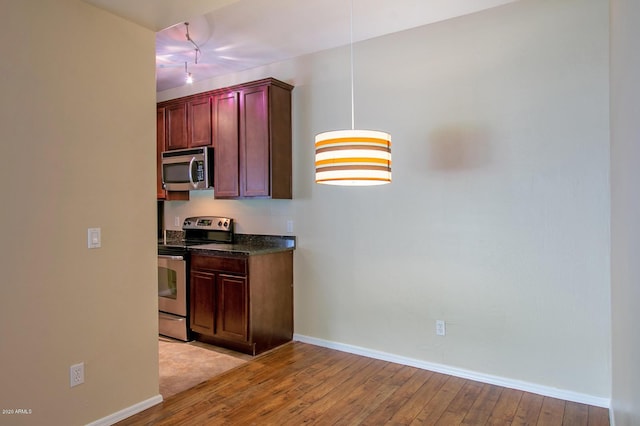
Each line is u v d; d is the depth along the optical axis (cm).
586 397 262
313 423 240
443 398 271
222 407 259
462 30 302
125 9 234
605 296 257
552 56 271
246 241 425
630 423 148
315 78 376
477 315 299
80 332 226
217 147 403
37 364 208
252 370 319
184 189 432
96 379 233
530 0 277
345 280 361
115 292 243
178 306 394
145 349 259
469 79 300
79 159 226
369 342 349
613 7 217
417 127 322
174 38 342
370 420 243
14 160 200
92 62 231
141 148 257
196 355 352
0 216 195
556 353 272
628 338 158
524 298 282
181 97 455
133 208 253
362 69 349
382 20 310
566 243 268
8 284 198
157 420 243
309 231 382
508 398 271
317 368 322
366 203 348
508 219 287
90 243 231
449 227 310
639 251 125
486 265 296
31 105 206
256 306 354
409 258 328
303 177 385
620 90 184
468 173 301
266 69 409
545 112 273
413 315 326
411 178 325
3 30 196
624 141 169
